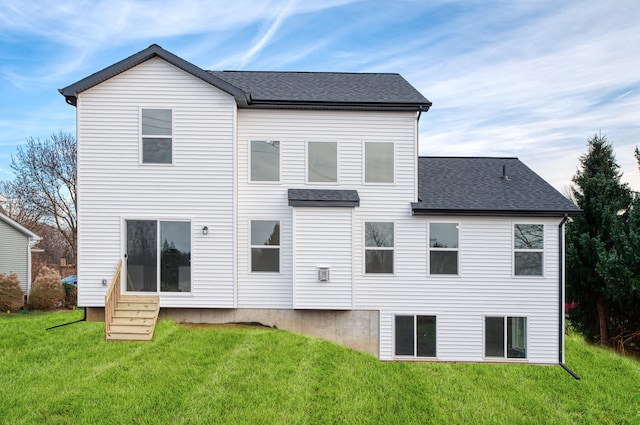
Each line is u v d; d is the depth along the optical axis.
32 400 6.89
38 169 31.47
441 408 8.17
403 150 11.94
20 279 22.17
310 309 11.55
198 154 11.14
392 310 11.68
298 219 11.30
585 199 17.92
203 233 11.09
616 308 16.88
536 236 11.84
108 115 10.99
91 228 10.91
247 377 8.31
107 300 9.77
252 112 11.80
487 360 11.60
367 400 8.05
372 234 11.88
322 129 11.88
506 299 11.70
